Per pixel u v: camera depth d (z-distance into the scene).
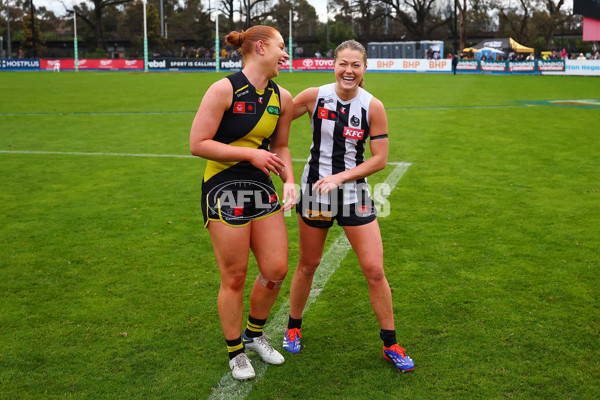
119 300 4.02
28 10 80.44
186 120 13.95
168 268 4.60
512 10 66.56
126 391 2.97
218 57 43.31
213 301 4.00
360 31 73.88
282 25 70.56
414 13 63.25
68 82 29.34
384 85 26.69
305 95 3.19
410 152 9.53
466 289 4.16
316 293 4.14
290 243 5.20
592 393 2.91
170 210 6.27
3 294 4.11
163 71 43.91
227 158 2.86
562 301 3.95
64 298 4.05
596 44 61.19
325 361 3.27
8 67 45.84
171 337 3.52
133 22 74.31
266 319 3.44
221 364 3.23
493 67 39.25
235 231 2.97
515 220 5.80
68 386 3.01
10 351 3.34
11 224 5.75
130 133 11.90
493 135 11.36
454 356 3.27
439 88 24.70
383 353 3.32
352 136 3.15
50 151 9.82
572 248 4.98
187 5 78.50
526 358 3.24
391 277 4.39
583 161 8.73
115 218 5.96
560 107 16.88
